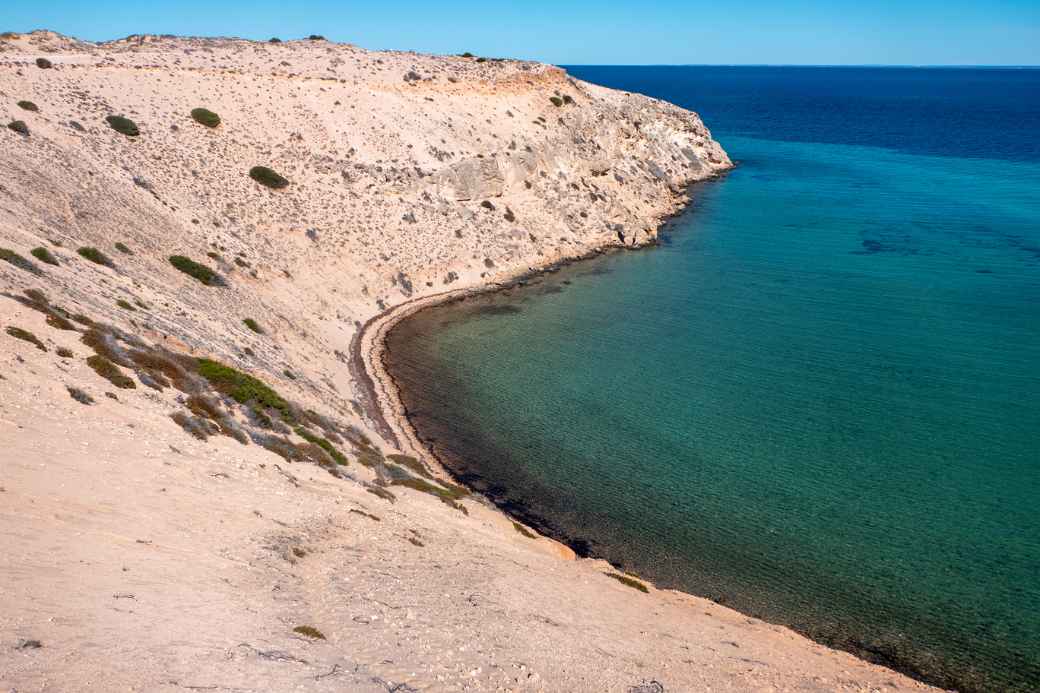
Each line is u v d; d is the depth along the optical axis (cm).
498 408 4706
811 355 5591
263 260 5947
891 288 7125
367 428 4166
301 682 1318
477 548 2725
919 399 4834
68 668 1131
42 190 4681
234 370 3500
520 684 1666
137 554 1659
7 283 2995
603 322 6356
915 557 3303
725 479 3925
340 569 2059
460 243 7606
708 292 7175
